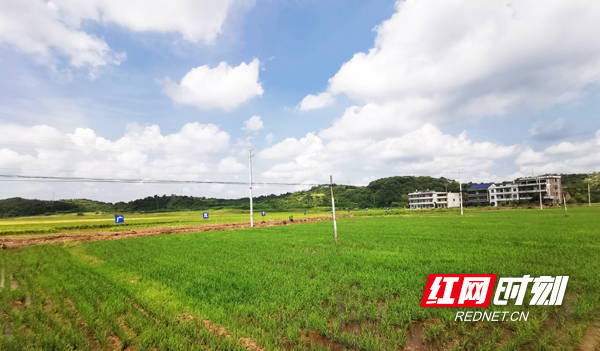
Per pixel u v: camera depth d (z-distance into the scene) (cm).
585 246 1778
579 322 735
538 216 4562
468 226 3316
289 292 994
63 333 733
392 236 2595
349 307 875
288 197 16512
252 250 1991
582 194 10506
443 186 15175
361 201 14138
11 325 794
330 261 1530
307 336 699
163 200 16038
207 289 1081
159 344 652
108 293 1050
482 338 665
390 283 1070
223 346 641
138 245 2419
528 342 648
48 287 1141
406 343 656
